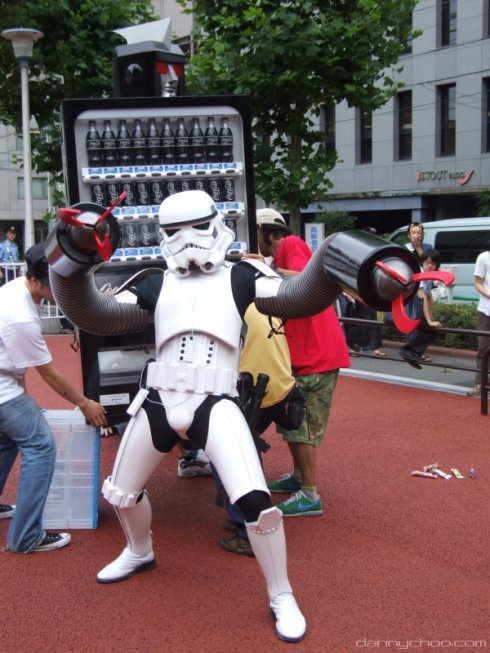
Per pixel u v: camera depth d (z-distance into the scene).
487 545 4.11
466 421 6.95
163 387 3.29
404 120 23.84
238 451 3.13
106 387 4.69
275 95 9.76
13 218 36.72
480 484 5.14
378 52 9.62
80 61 11.20
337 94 9.67
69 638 3.20
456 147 22.53
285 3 9.49
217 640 3.17
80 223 2.88
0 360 3.91
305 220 26.16
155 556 4.03
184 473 5.39
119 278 5.25
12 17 10.91
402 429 6.67
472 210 23.81
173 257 3.35
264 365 4.09
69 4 11.16
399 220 25.59
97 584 3.69
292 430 4.35
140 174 5.05
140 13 12.47
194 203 3.31
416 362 8.80
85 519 4.42
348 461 5.72
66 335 13.20
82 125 5.19
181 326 3.28
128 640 3.18
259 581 3.73
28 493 3.98
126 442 3.40
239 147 5.35
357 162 24.95
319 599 3.51
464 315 11.30
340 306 10.84
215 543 4.22
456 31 22.12
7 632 3.25
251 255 4.14
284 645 3.12
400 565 3.87
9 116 12.70
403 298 2.92
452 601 3.48
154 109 5.14
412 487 5.09
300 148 10.39
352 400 7.95
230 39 9.70
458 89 22.23
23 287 3.95
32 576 3.79
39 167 12.23
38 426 4.02
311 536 4.26
